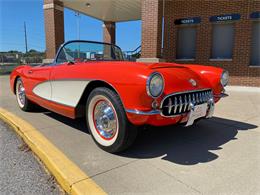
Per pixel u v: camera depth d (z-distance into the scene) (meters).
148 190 1.99
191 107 2.56
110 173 2.26
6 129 3.85
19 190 2.12
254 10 8.52
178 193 1.95
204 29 9.39
